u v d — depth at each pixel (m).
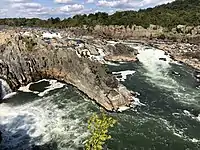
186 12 155.88
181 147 32.34
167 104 45.03
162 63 74.69
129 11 159.75
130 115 40.59
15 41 59.50
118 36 125.00
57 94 49.78
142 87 53.28
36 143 33.28
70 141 33.47
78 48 78.88
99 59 75.81
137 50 86.38
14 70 54.19
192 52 83.38
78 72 52.50
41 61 57.78
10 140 34.06
